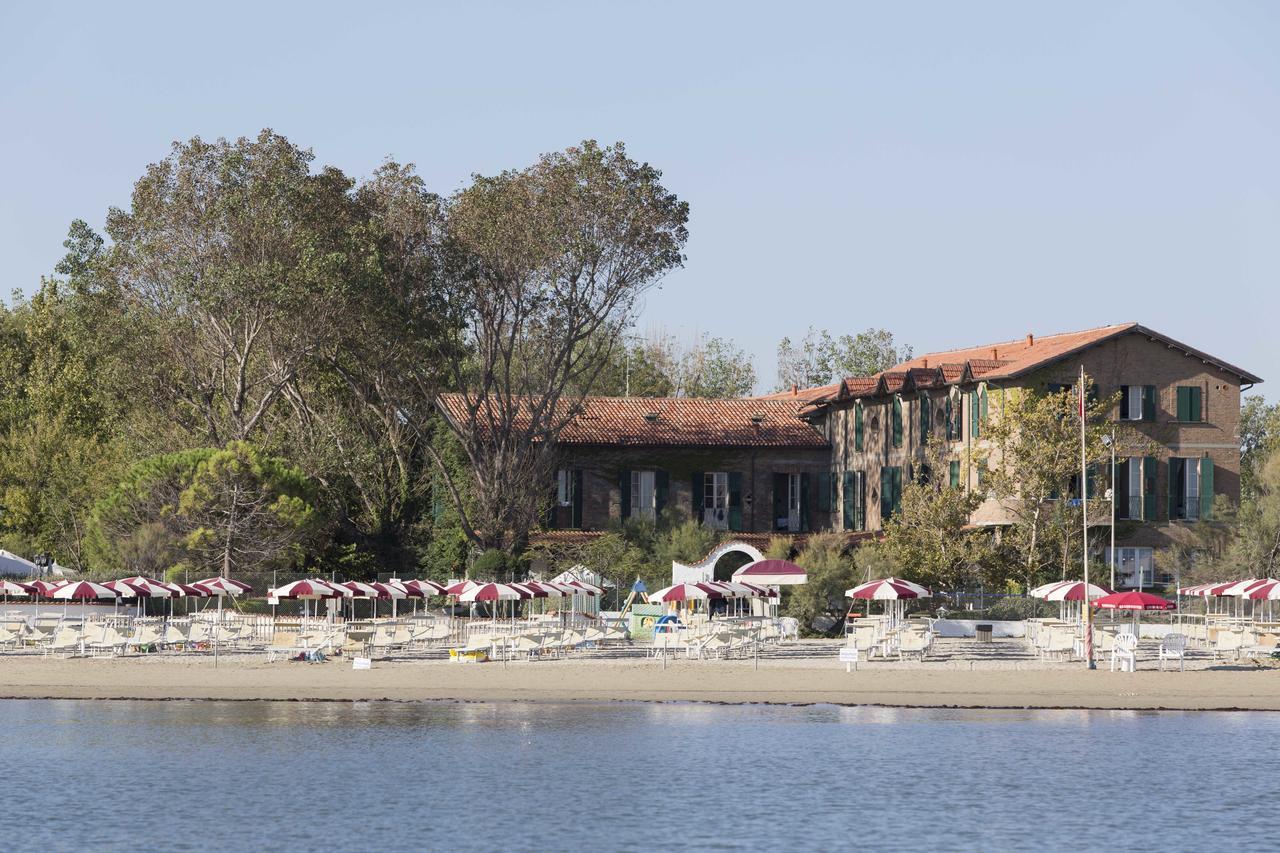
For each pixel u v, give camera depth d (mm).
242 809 31438
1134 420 75750
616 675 51656
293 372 79312
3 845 28688
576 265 77375
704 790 33375
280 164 77688
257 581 73438
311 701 46188
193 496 72562
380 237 77625
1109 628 60438
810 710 44625
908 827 30297
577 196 76562
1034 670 53062
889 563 68812
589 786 33719
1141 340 76000
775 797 32781
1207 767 36156
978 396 74625
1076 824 30625
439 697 46875
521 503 80000
